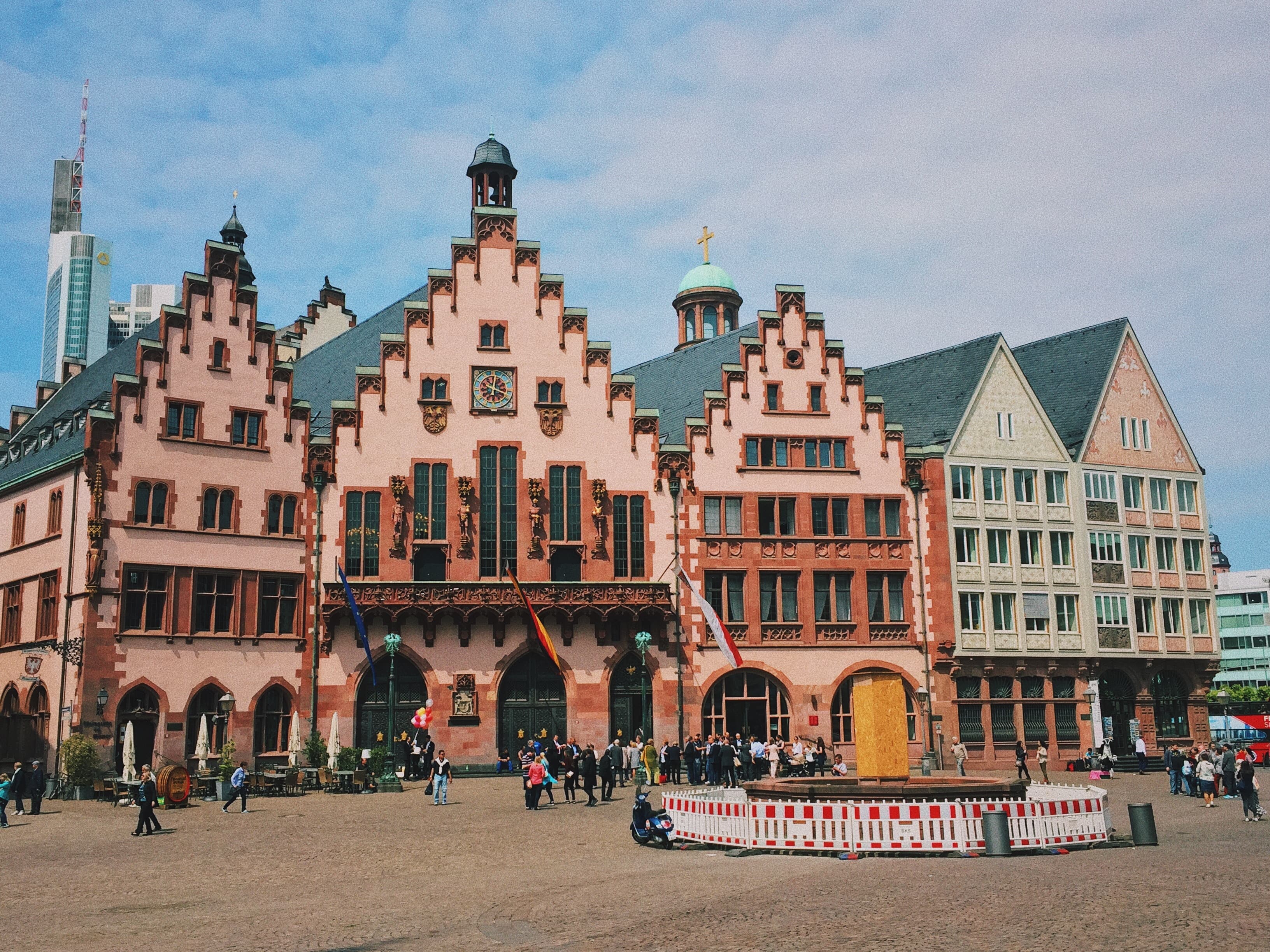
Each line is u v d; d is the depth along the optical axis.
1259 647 170.50
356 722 55.44
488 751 56.22
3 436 75.44
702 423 61.22
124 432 51.84
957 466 64.38
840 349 63.44
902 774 32.06
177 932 20.23
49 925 21.17
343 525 56.59
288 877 26.66
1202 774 41.25
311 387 66.69
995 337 67.81
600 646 58.31
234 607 53.62
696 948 17.58
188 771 44.12
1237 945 16.38
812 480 62.00
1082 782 55.56
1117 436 69.50
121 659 50.25
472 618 56.78
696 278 98.44
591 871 26.41
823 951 17.06
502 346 59.81
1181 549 70.19
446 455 58.34
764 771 53.75
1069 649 64.88
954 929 18.19
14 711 54.16
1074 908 19.41
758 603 60.31
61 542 52.47
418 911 21.75
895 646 61.66
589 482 59.56
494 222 60.72
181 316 54.00
